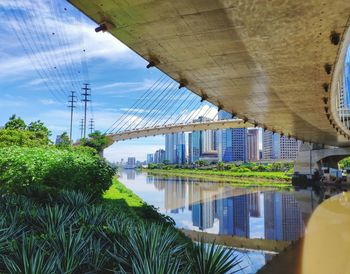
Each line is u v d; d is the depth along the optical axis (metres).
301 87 12.93
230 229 16.23
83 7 6.58
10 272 4.17
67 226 6.52
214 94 14.03
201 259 5.12
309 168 48.50
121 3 6.42
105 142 50.28
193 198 29.98
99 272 4.81
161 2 6.41
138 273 4.07
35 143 24.89
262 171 78.75
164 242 5.29
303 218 19.25
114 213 8.92
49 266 4.27
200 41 8.35
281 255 11.20
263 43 8.58
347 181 45.38
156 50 8.88
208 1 6.47
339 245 12.63
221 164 99.25
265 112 18.56
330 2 6.64
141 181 57.00
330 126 25.38
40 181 10.85
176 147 167.00
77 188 11.61
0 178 10.73
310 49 9.02
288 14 7.09
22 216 6.84
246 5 6.65
